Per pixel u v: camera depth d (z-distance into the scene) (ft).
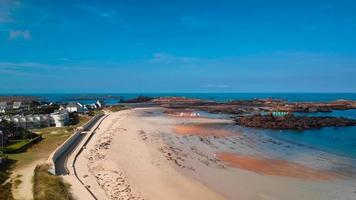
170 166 142.92
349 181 125.18
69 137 200.64
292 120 291.58
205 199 105.60
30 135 202.28
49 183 107.86
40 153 160.97
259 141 208.03
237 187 117.39
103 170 134.72
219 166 144.77
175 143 196.75
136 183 119.03
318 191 114.11
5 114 314.35
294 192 112.98
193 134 232.73
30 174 122.52
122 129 252.62
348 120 303.68
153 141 202.08
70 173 128.47
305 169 141.49
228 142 202.90
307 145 196.13
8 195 100.27
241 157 162.20
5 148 163.22
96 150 173.27
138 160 152.35
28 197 98.73
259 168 142.61
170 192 111.04
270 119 292.81
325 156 165.89
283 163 151.23
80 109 413.59
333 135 236.02
